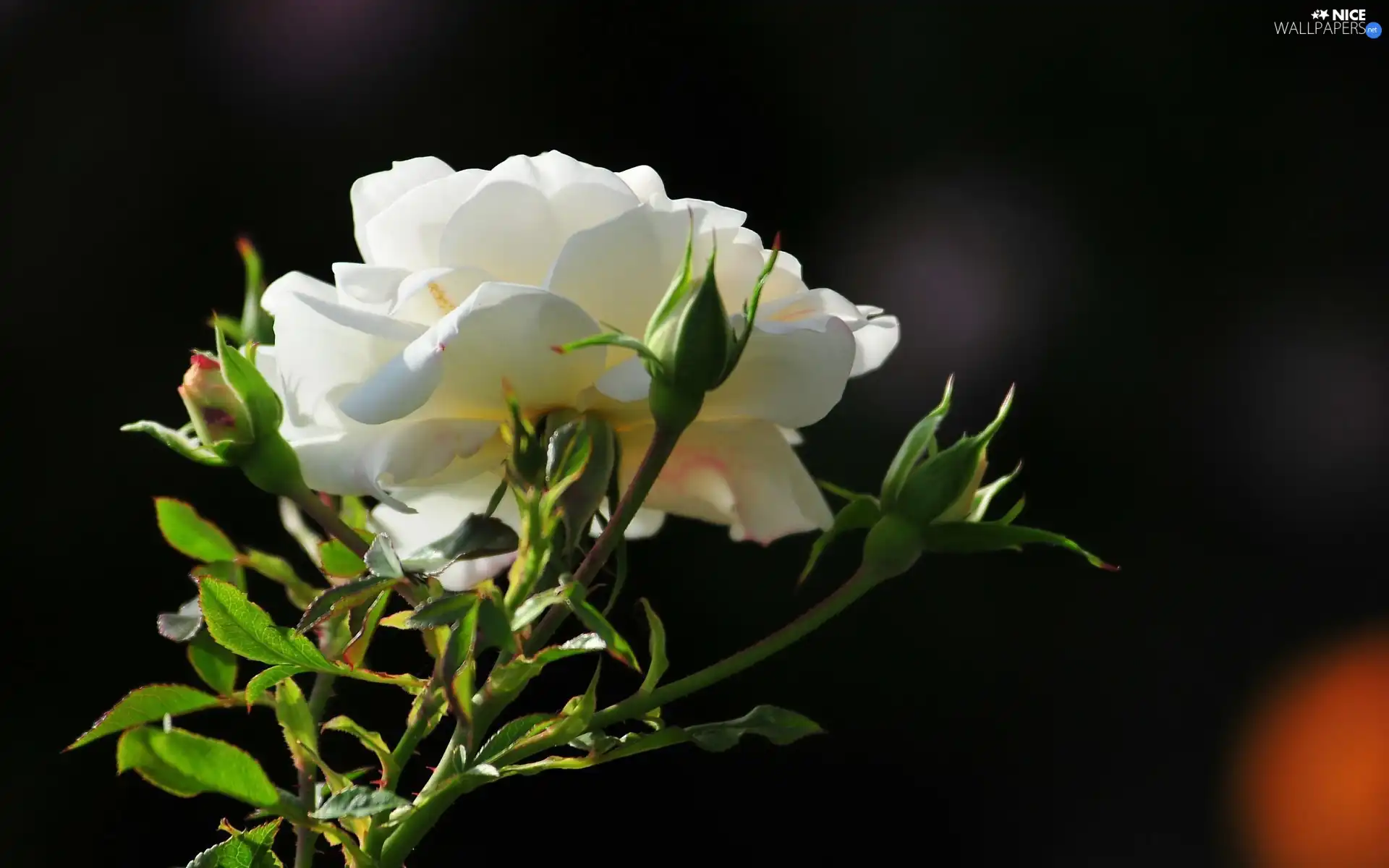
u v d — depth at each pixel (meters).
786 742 0.72
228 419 0.72
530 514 0.70
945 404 0.73
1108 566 0.72
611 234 0.71
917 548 0.73
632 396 0.70
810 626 0.73
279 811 0.71
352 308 0.72
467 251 0.72
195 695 0.71
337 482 0.72
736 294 0.72
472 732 0.70
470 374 0.71
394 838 0.71
